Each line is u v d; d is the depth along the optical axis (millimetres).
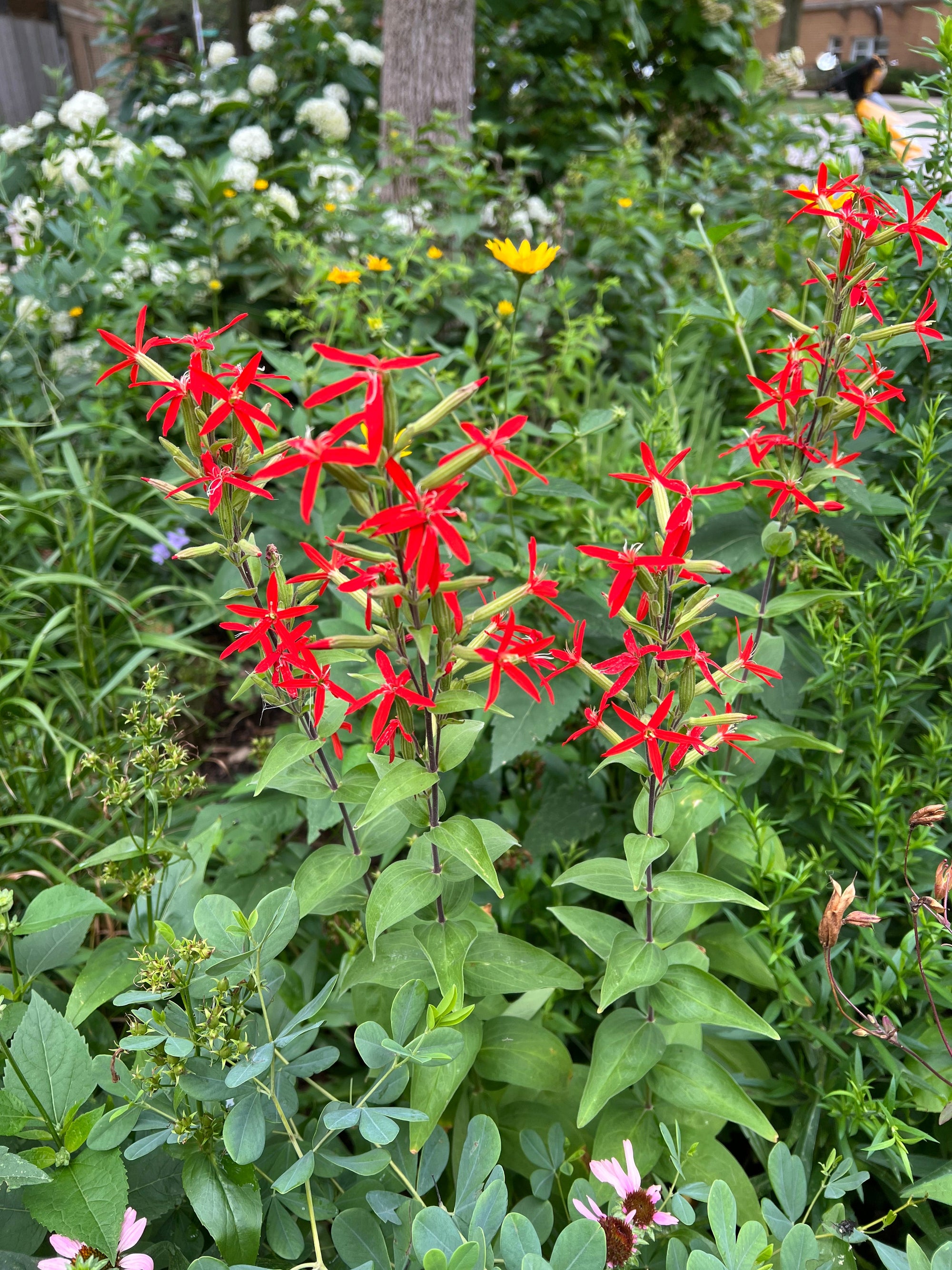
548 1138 1557
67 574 2746
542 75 6336
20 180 4367
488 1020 1669
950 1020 1729
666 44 6547
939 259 2059
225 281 4012
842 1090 1589
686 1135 1568
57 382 3531
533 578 1196
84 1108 1567
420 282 3557
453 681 1258
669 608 1229
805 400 1583
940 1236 1536
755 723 1724
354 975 1499
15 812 2426
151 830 2379
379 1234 1265
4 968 1888
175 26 6297
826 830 1945
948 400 2242
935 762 1899
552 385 3742
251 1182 1275
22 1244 1326
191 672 3236
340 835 2490
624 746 1229
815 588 2080
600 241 4270
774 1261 1334
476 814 2355
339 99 5066
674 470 2734
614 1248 1307
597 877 1448
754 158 5188
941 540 2252
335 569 1207
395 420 995
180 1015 1392
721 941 1864
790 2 7570
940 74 2275
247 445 1289
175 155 4531
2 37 7562
